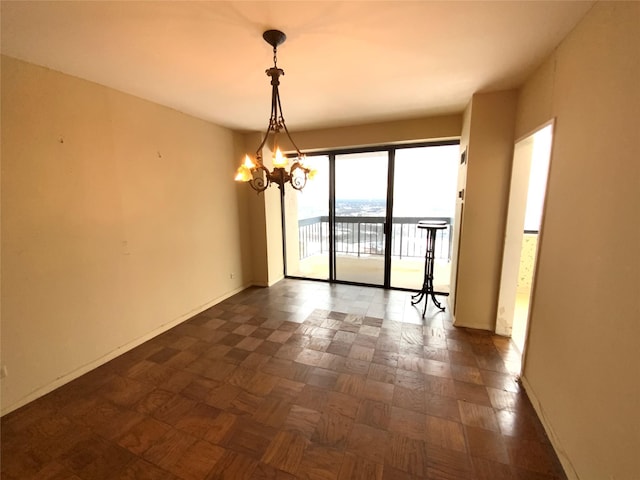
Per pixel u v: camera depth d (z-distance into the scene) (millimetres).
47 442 1623
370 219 5031
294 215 5074
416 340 2707
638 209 1000
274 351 2559
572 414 1396
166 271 2977
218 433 1680
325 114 3176
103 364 2385
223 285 3830
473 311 2918
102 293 2375
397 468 1446
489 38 1650
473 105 2572
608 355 1147
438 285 4262
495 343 2641
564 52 1610
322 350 2559
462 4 1348
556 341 1598
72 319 2174
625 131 1079
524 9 1375
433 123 3289
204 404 1919
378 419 1764
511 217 2604
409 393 1991
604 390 1165
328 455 1526
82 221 2209
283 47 1743
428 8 1375
